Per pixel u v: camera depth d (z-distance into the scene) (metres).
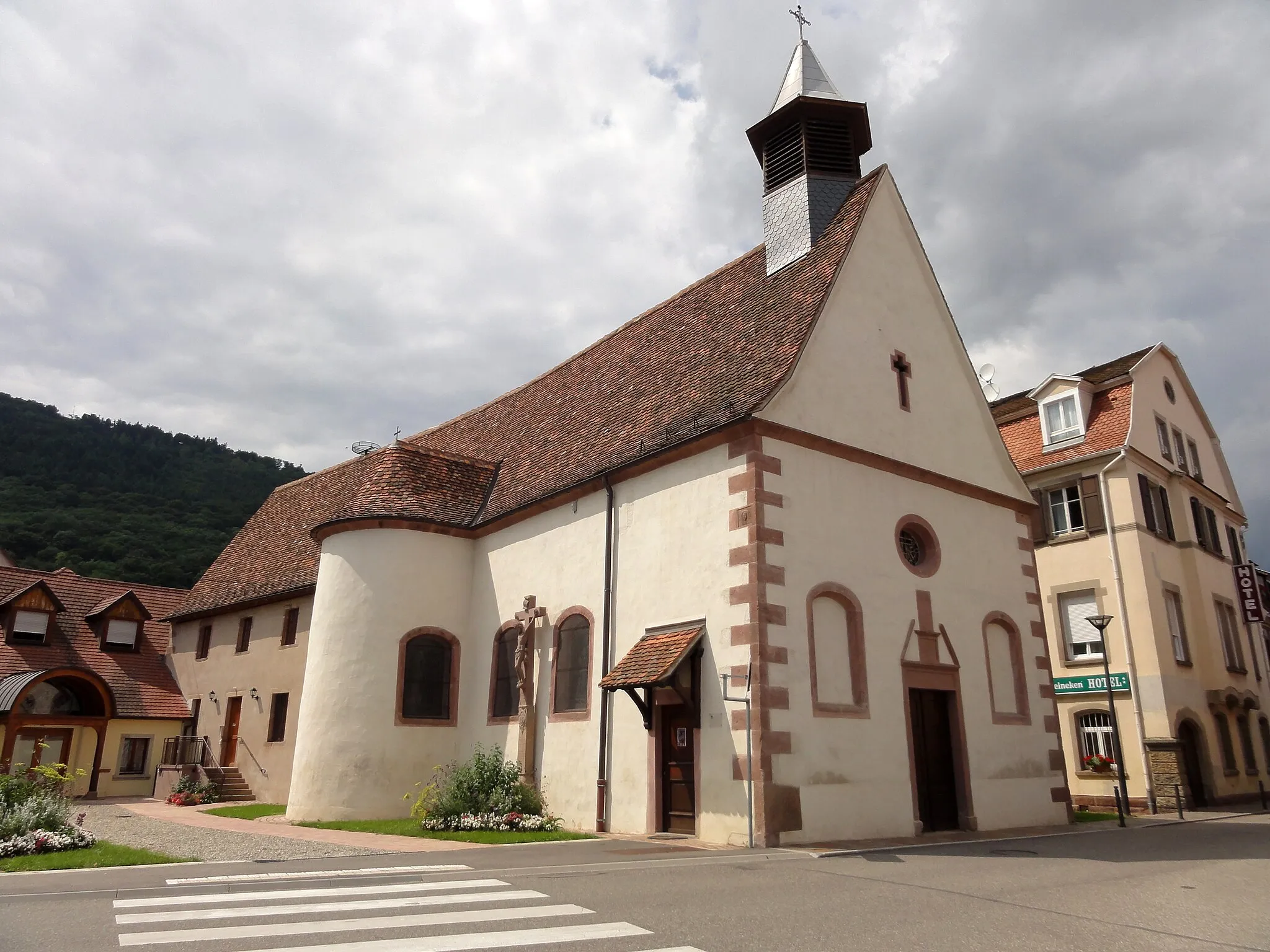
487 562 20.23
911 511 16.94
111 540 58.97
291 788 19.14
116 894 8.34
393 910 7.51
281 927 6.83
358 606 19.61
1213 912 7.75
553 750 16.75
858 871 9.99
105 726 28.03
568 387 23.23
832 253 17.70
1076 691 24.08
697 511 15.02
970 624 17.22
